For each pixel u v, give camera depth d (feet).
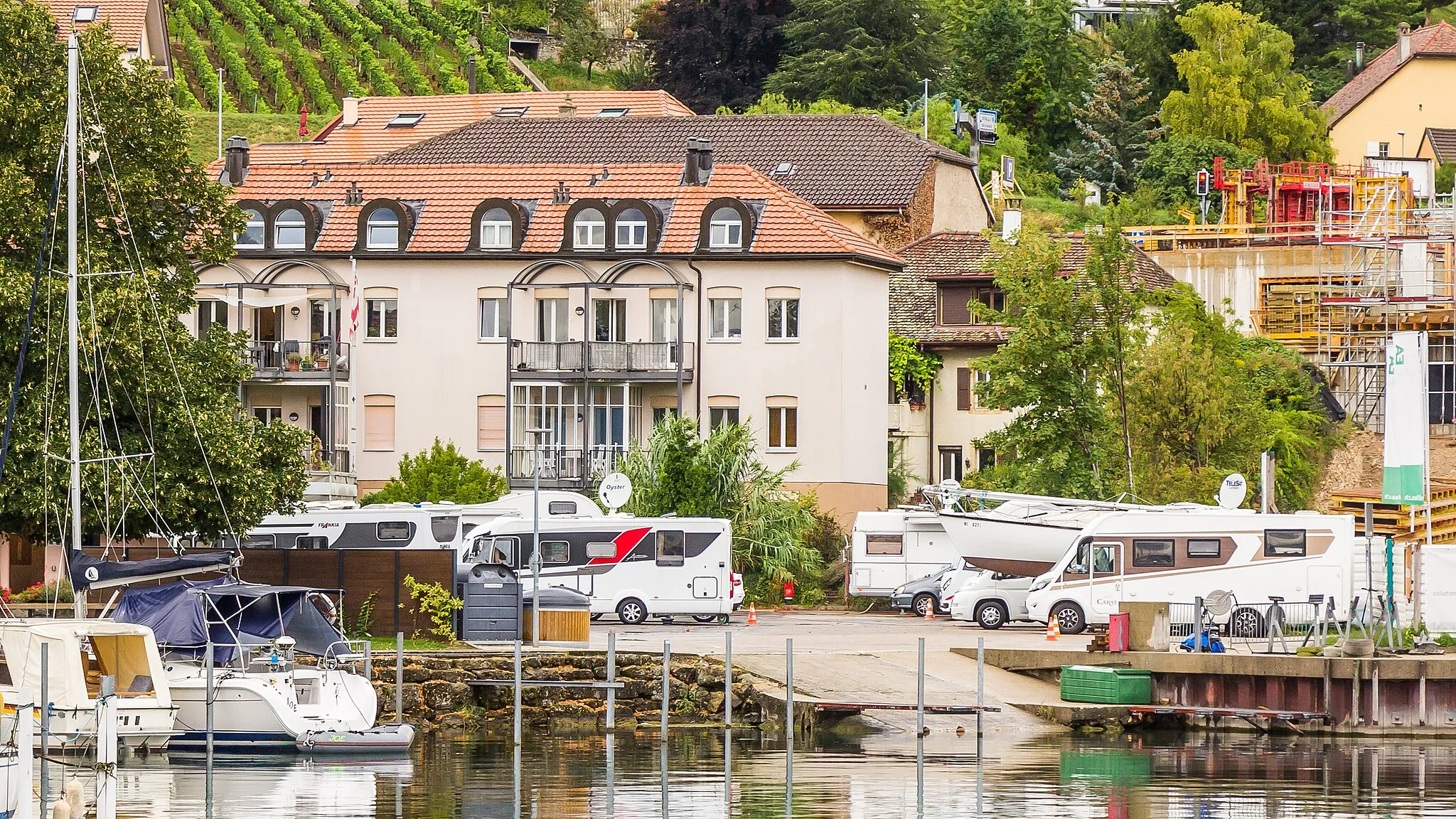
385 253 303.07
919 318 333.62
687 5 573.74
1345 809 134.10
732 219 302.04
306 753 157.38
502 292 303.07
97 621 159.33
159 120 201.16
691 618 246.06
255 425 203.82
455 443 302.66
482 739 169.37
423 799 136.05
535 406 300.40
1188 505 227.61
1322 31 598.75
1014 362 269.23
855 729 172.96
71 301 182.39
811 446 298.15
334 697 162.09
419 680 176.76
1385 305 308.40
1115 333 270.05
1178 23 549.13
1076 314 271.28
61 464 186.50
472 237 303.89
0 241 192.54
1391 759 159.33
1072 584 219.41
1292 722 175.01
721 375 300.40
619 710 179.73
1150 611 186.91
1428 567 189.67
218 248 207.31
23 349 177.78
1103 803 135.54
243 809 131.95
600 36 650.02
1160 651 184.44
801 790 139.95
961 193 387.14
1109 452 270.26
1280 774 150.10
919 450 330.34
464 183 312.91
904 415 329.93
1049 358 268.00
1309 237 355.15
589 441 298.97
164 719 154.40
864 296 305.53
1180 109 513.45
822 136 378.12
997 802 135.33
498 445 302.04
